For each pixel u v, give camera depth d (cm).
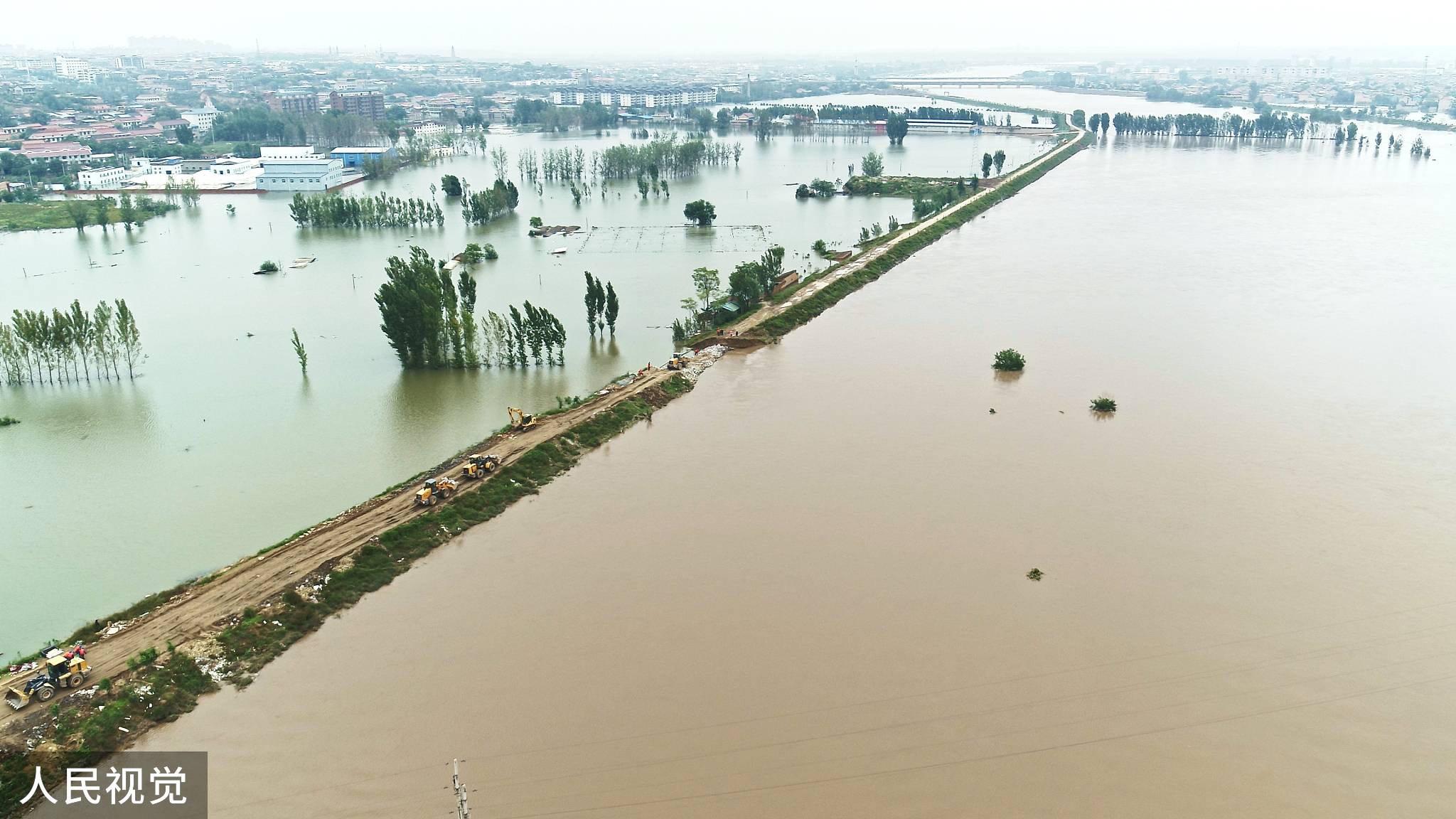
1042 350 11906
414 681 5834
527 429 9394
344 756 5228
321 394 10750
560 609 6544
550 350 11656
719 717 5456
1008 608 6431
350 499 8231
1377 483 8206
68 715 5462
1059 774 5006
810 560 7069
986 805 4819
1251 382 10725
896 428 9531
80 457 9156
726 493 8194
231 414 10169
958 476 8425
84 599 6812
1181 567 6912
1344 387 10519
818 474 8506
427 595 6775
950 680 5728
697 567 7012
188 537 7644
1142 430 9394
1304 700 5522
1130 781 4953
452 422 9875
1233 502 7894
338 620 6519
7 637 6381
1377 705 5475
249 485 8525
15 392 10888
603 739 5303
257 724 5512
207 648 6056
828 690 5656
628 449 9194
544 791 4953
